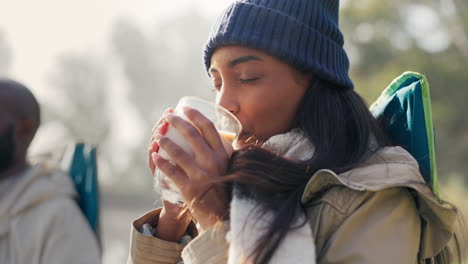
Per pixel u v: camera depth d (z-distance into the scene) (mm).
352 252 1073
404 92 1319
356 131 1279
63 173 2221
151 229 1433
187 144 1178
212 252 1138
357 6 15078
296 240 1063
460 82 14312
